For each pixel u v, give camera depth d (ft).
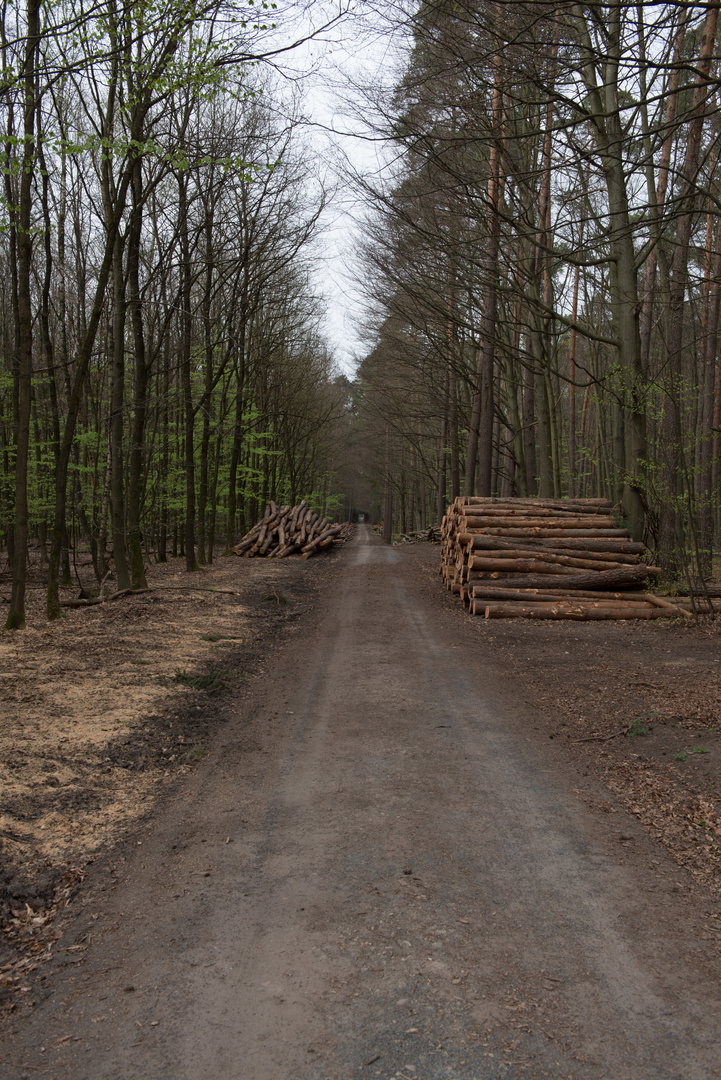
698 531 40.24
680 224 44.11
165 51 29.84
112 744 18.98
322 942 10.28
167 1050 8.18
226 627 38.42
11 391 63.10
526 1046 8.16
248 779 17.07
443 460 122.93
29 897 11.69
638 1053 8.05
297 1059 7.98
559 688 25.58
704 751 18.13
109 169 41.29
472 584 44.45
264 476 104.32
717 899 11.56
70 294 61.77
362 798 15.76
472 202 44.39
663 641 34.53
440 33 34.35
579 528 48.16
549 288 64.90
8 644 30.07
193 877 12.31
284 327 90.38
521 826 14.29
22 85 28.99
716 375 69.56
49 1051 8.21
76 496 62.34
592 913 11.08
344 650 33.42
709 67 40.73
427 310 69.21
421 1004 8.89
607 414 65.82
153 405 61.00
